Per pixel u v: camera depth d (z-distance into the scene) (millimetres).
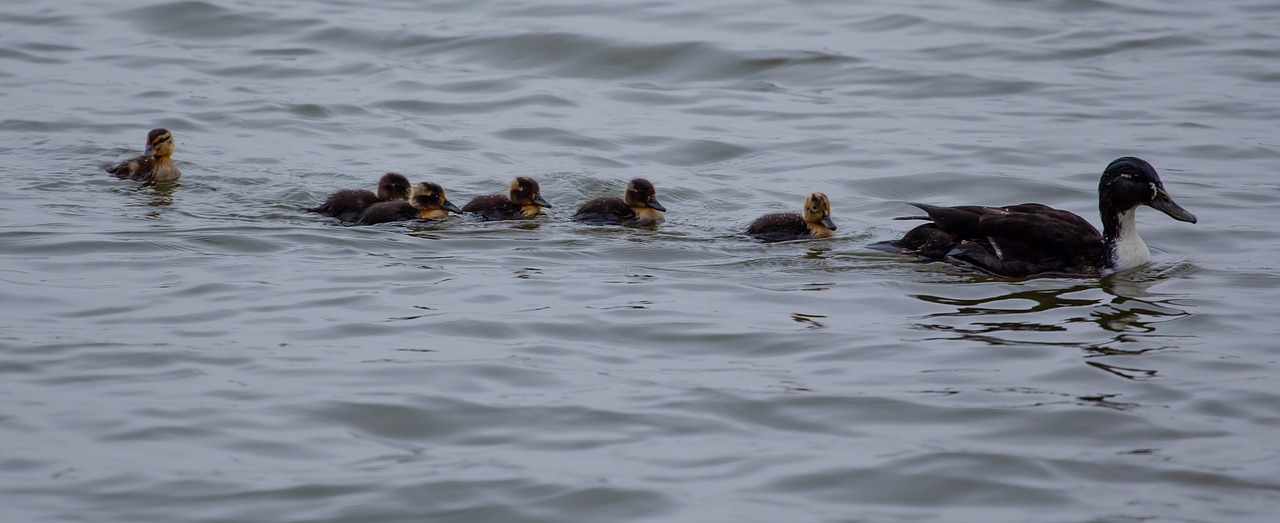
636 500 9219
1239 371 11695
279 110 22812
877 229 17312
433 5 30031
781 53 26375
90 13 28578
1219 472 9711
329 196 17688
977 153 20938
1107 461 9898
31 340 11953
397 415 10531
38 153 20000
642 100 24094
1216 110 23188
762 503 9203
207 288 13766
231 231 16172
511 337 12430
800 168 20344
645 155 21000
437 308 13258
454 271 14766
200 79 24656
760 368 11758
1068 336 12703
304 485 9336
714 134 22031
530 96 24078
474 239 16328
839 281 14680
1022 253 15188
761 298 13938
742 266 15312
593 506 9148
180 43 26953
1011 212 15742
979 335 12703
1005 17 29391
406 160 20516
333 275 14438
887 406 10883
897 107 23656
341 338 12281
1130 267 15195
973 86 24750
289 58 26156
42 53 25844
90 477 9336
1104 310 13570
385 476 9508
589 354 12047
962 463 9820
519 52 26641
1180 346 12383
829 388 11266
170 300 13320
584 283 14383
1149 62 26359
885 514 9094
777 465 9789
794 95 24438
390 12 29359
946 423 10562
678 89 24828
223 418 10375
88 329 12336
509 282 14336
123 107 22781
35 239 15445
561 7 29734
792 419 10625
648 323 12945
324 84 24562
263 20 28359
